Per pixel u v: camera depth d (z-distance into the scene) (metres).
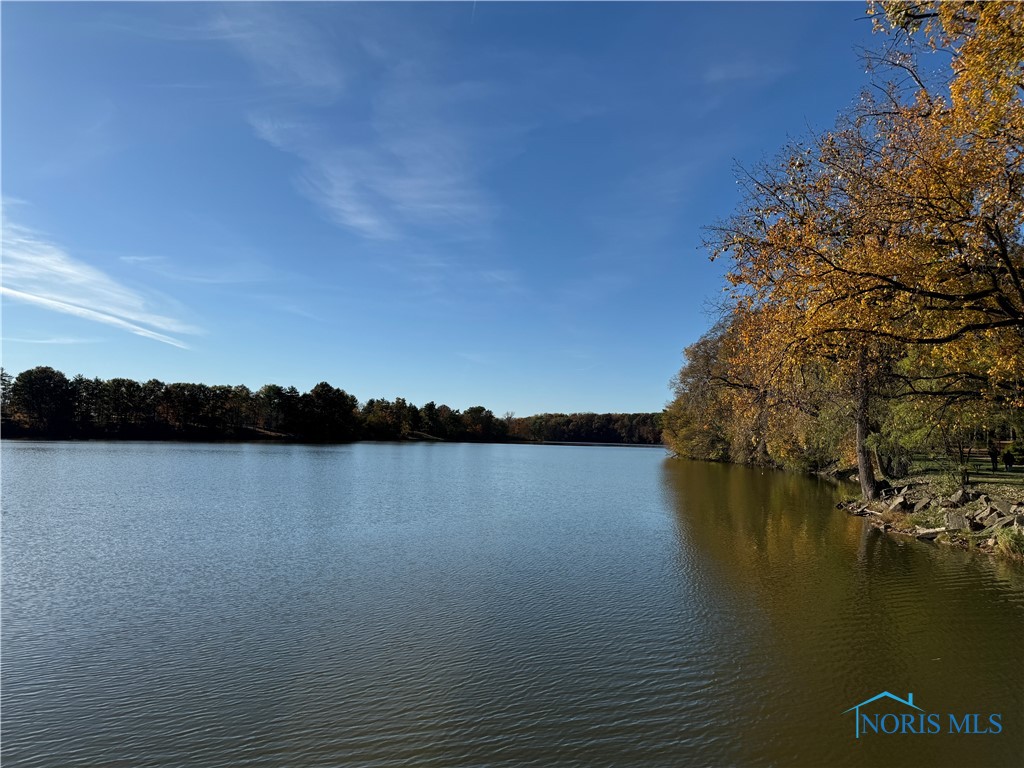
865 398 23.94
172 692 9.51
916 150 13.34
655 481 47.88
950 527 20.97
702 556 18.94
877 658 10.55
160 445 101.12
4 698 9.34
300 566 17.84
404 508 30.92
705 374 44.94
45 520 26.28
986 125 10.62
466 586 15.54
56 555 19.38
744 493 37.25
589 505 32.34
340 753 7.71
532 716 8.59
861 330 13.75
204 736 8.16
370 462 71.56
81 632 12.29
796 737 7.98
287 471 53.97
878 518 24.56
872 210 13.98
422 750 7.73
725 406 51.00
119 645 11.55
